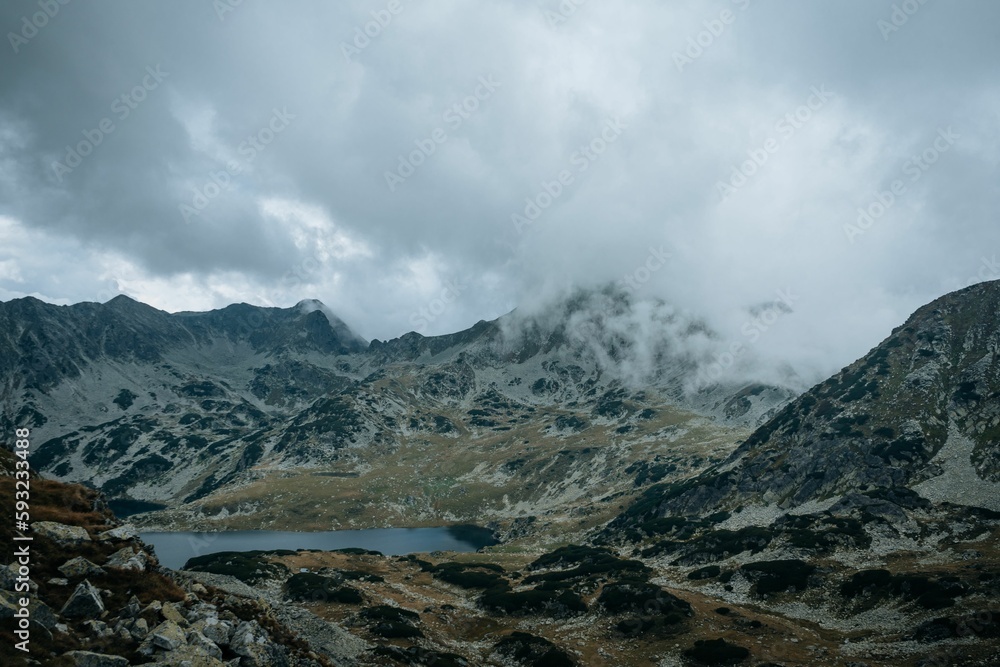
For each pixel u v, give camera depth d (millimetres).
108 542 42531
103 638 32469
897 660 72688
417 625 94500
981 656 68500
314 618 83312
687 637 85875
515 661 83812
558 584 119938
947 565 96125
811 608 94875
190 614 39531
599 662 81375
